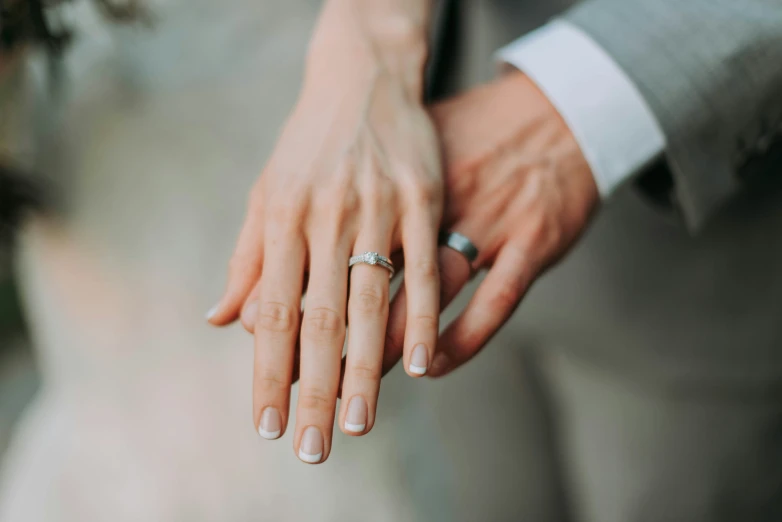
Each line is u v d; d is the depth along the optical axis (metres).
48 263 0.50
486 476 0.71
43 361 0.60
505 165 0.46
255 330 0.40
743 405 0.77
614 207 0.68
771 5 0.48
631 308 0.73
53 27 0.47
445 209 0.45
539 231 0.45
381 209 0.42
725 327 0.72
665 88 0.47
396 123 0.45
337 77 0.47
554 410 0.82
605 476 0.84
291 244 0.42
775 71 0.48
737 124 0.48
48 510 0.51
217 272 0.49
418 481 0.54
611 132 0.47
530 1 0.64
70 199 0.49
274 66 0.50
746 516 0.83
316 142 0.44
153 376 0.50
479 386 0.72
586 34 0.48
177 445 0.50
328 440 0.39
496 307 0.43
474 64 0.68
